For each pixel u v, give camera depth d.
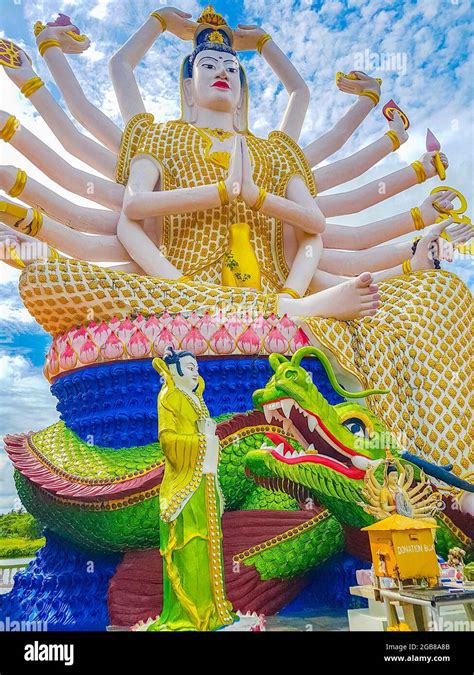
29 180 9.39
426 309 8.73
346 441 6.68
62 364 7.95
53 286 7.68
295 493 6.67
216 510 5.57
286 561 6.96
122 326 7.65
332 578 7.31
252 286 9.59
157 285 7.96
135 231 9.45
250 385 7.78
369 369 8.05
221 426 7.26
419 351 8.37
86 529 7.00
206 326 7.70
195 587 5.29
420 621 5.23
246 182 9.23
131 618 6.55
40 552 7.97
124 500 6.82
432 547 5.31
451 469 7.61
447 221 10.08
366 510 5.99
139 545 6.98
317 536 7.11
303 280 9.73
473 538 7.47
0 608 7.62
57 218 9.76
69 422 8.07
